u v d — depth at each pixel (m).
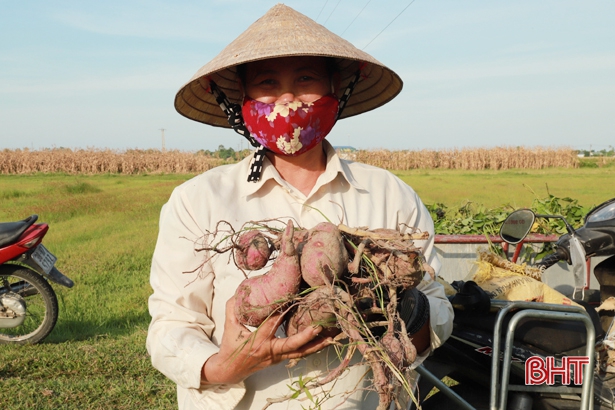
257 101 1.93
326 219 1.87
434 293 2.01
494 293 2.81
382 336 1.56
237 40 2.02
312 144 1.94
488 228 5.05
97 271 7.82
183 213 1.90
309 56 1.92
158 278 1.89
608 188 20.19
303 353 1.59
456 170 40.88
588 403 2.28
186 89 2.19
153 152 44.91
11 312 5.19
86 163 40.97
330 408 1.75
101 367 4.50
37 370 4.49
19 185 24.88
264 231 1.75
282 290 1.53
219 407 1.76
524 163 42.16
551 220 4.88
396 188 2.06
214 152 52.19
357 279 1.57
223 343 1.64
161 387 4.11
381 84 2.30
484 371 2.65
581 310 2.27
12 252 5.13
